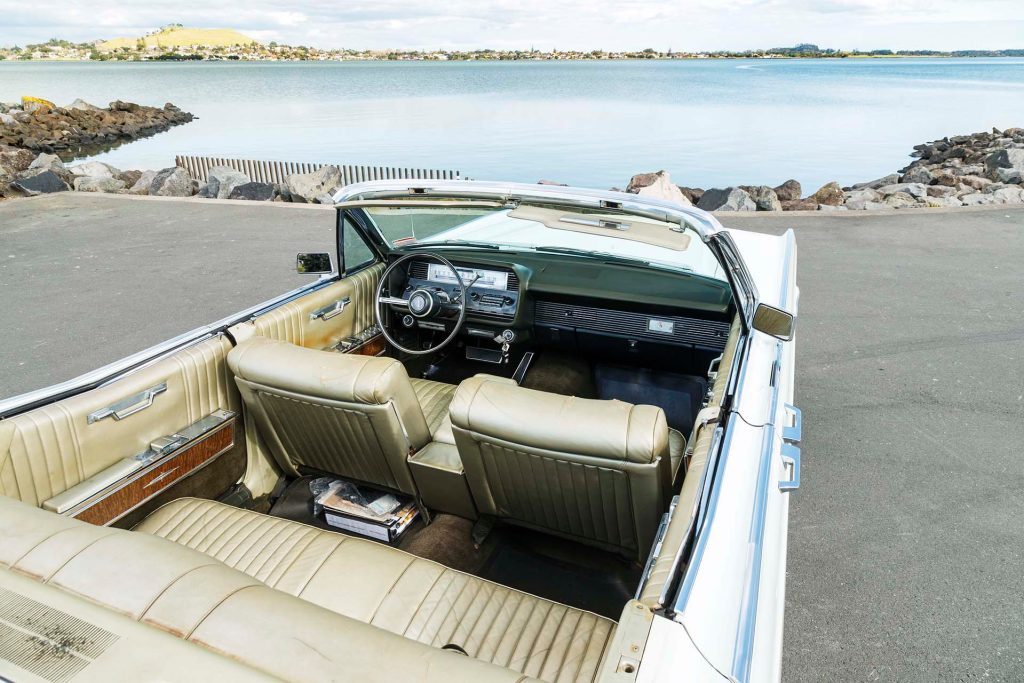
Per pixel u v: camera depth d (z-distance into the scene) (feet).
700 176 59.31
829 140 90.43
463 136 91.56
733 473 5.67
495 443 6.68
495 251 11.65
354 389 7.32
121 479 7.28
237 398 8.88
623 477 6.30
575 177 56.85
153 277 22.85
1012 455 12.01
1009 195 35.96
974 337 17.03
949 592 8.92
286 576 6.51
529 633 5.90
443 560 8.10
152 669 3.30
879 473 11.52
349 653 3.63
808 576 9.24
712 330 10.88
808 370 15.40
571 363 12.71
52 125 100.83
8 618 3.64
